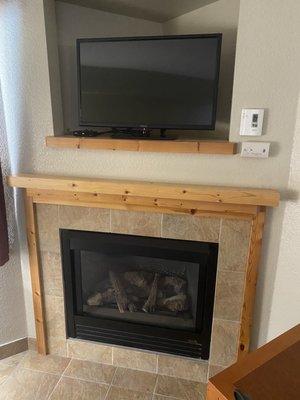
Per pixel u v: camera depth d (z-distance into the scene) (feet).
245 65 4.05
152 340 5.53
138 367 5.64
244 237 4.57
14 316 5.81
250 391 2.40
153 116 4.52
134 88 4.48
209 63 4.18
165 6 5.04
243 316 4.88
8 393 5.12
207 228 4.66
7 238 5.06
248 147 4.25
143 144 4.44
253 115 4.13
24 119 4.86
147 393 5.16
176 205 4.60
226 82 4.91
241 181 4.45
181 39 4.19
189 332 5.30
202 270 4.95
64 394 5.12
